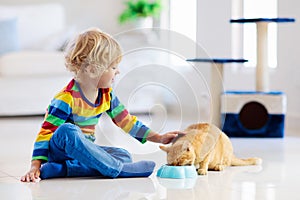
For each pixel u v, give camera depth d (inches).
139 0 211.2
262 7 166.2
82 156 78.6
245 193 70.6
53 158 81.4
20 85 177.6
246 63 169.8
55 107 80.0
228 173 85.0
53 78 180.2
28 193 70.9
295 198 67.7
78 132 78.5
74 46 78.2
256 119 135.0
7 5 208.8
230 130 134.8
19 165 94.0
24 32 202.5
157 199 67.3
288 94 152.5
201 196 68.7
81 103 79.1
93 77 77.2
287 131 145.6
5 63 176.6
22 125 157.8
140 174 81.3
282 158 100.1
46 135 80.3
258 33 139.1
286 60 152.5
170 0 197.9
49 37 204.7
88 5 218.1
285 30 152.0
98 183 77.1
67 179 80.1
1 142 123.4
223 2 172.1
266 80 139.9
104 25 219.3
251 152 107.9
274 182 78.0
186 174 81.0
